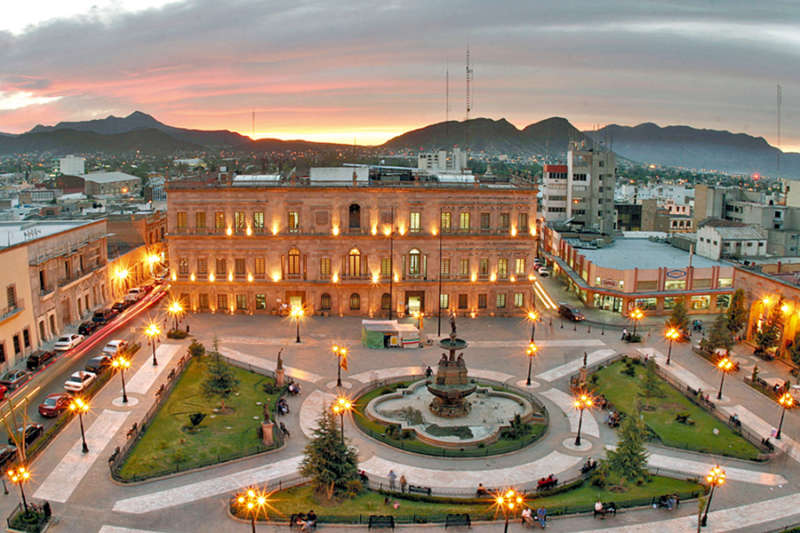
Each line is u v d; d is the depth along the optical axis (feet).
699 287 327.88
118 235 381.19
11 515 135.44
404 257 309.22
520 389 222.48
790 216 439.22
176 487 150.71
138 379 219.61
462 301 317.01
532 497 148.97
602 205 522.06
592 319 315.17
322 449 147.95
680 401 214.69
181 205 305.32
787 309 254.27
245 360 245.65
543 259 480.64
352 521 135.85
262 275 310.86
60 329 269.44
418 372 237.25
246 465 163.43
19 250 235.81
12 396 202.90
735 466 169.58
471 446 177.99
